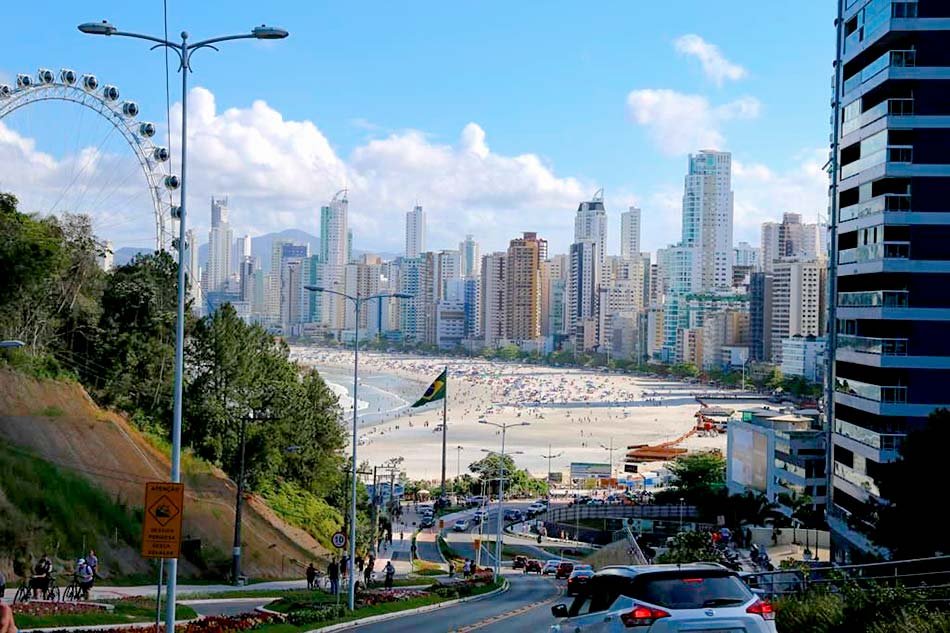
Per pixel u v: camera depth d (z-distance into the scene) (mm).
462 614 42844
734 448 141125
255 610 42219
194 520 69938
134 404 86438
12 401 66188
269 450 90500
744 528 111188
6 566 50500
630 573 14359
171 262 97125
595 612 14453
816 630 22797
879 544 58312
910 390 73375
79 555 55125
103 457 67062
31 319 84250
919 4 73875
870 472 74312
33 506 55406
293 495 97125
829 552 95062
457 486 181750
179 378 27094
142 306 91812
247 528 75250
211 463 86500
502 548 123188
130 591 50656
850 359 81750
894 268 73875
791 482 117250
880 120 75438
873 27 78000
